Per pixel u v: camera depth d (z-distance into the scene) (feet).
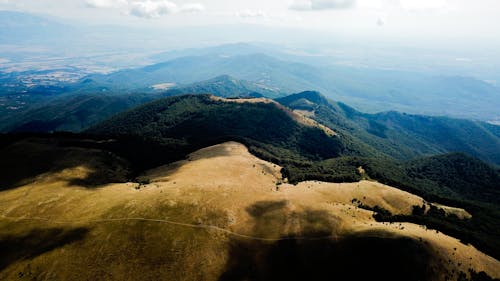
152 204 408.05
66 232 370.73
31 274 323.78
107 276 319.88
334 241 366.84
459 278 338.34
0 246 359.46
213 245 354.54
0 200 447.83
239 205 422.82
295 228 384.68
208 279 323.16
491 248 416.26
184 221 380.58
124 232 364.79
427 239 374.84
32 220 400.47
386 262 341.41
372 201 520.01
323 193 503.20
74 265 330.54
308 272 337.72
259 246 361.92
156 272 324.39
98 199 442.50
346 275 334.85
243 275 330.95
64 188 483.51
